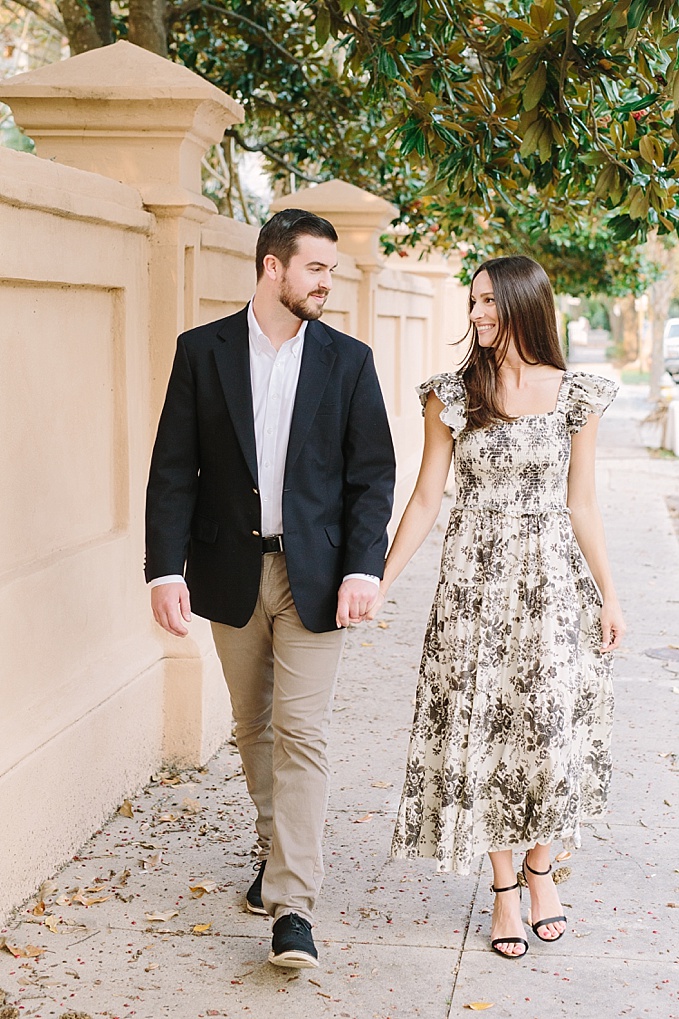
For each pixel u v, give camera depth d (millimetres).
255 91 9695
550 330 3260
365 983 3166
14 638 3607
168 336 4711
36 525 3855
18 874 3529
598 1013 3021
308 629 3221
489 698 3275
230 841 4086
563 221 7543
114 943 3367
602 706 3438
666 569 9148
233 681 3486
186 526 3348
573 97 5180
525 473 3246
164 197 4566
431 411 3359
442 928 3494
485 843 3326
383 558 3238
